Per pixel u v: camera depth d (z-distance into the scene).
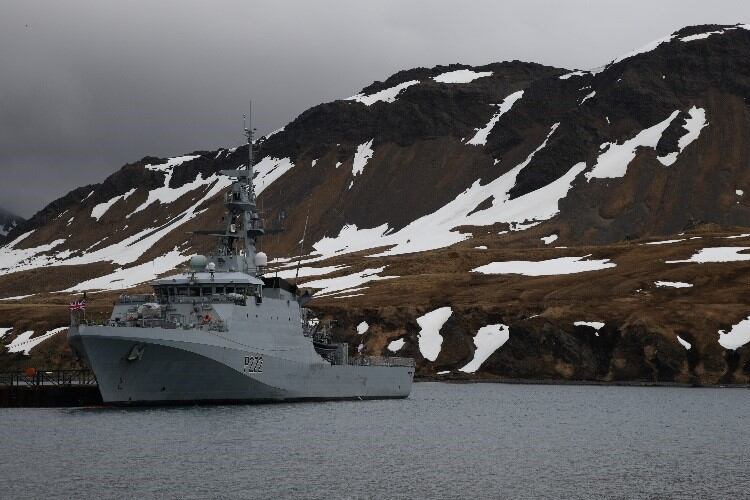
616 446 83.25
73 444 75.75
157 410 91.56
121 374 87.25
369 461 72.12
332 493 61.34
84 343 85.25
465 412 109.06
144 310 89.69
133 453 72.19
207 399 92.50
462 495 62.06
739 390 152.25
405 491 62.56
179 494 60.12
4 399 106.31
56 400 107.19
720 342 169.25
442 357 183.38
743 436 90.38
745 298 187.62
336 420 92.56
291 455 73.12
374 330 192.88
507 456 76.75
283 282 101.12
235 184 100.62
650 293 197.00
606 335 175.88
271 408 97.12
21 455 71.44
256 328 93.94
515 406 118.94
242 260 99.31
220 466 68.31
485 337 187.88
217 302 92.31
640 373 168.12
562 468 71.81
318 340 109.81
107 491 60.59
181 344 86.69
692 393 144.75
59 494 59.75
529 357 176.12
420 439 84.06
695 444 84.94
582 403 124.81
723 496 62.72
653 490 64.31
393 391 118.62
